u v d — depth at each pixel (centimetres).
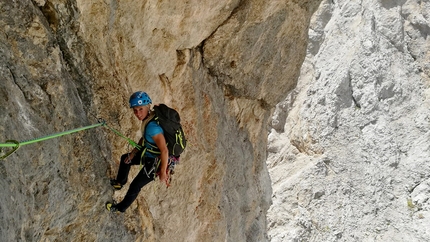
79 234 510
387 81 2602
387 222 2231
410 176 2339
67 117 488
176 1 730
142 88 746
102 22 588
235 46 951
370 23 2736
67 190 477
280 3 946
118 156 618
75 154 496
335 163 2439
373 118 2523
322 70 2741
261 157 1349
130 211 624
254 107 1205
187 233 923
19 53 446
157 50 764
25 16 459
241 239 1215
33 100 444
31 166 418
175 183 852
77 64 548
